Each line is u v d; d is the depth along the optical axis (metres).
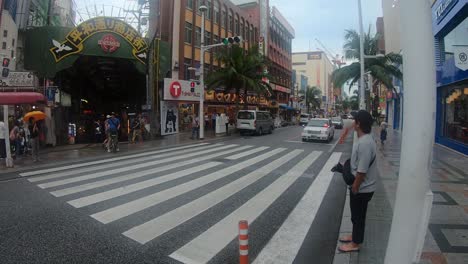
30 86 15.43
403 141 2.95
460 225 5.55
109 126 16.64
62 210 6.89
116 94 39.47
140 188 8.82
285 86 67.50
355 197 4.61
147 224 6.10
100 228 5.88
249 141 22.62
